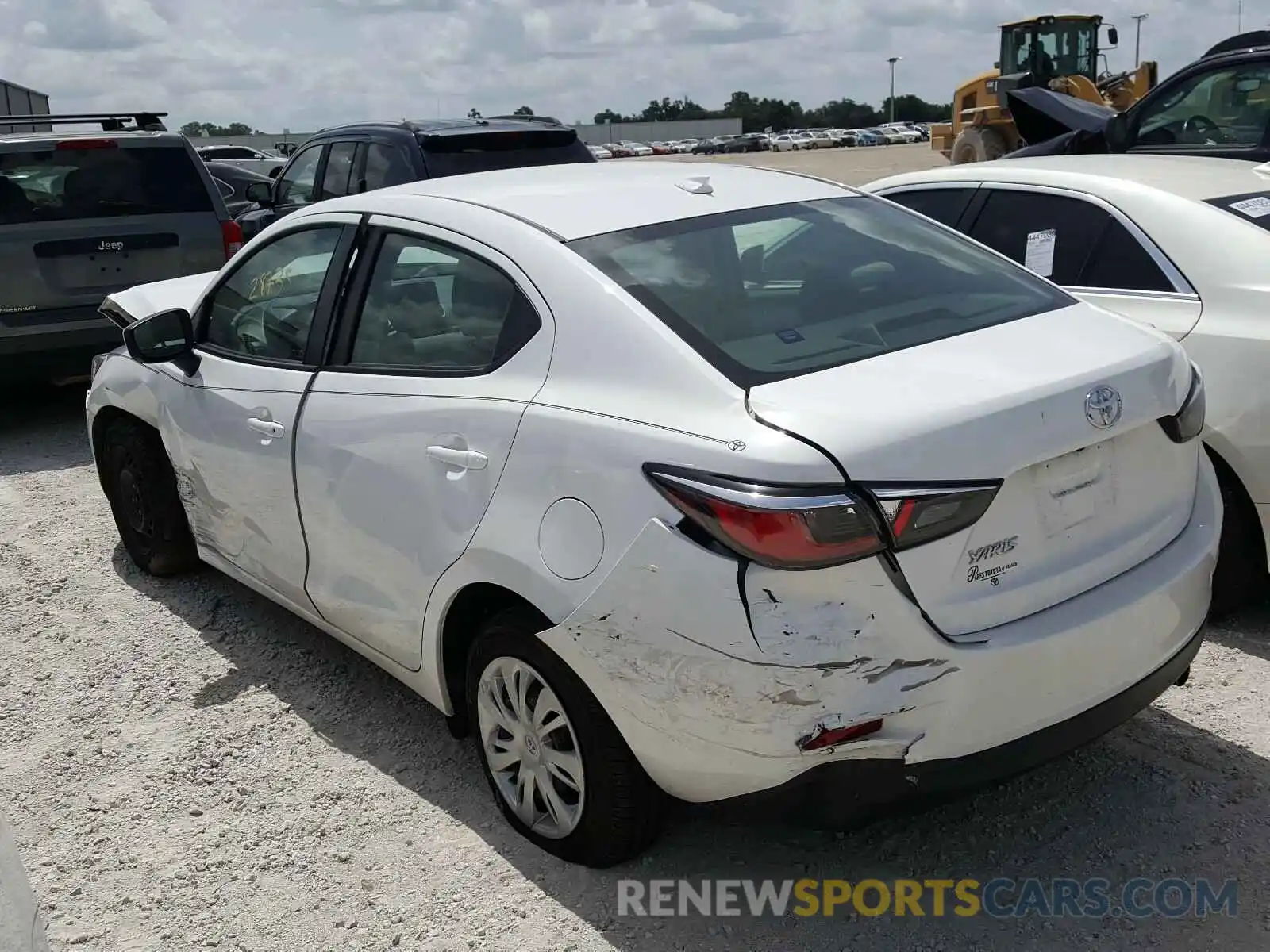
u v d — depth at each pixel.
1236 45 7.68
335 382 3.62
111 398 5.02
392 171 8.42
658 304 2.92
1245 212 4.37
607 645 2.70
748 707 2.50
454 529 3.11
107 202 7.64
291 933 2.98
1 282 7.31
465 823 3.39
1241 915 2.88
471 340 3.23
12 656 4.61
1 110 35.25
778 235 3.37
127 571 5.43
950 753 2.59
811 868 3.12
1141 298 4.39
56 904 3.13
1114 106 19.64
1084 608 2.73
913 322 3.07
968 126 19.19
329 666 4.41
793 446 2.47
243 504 4.09
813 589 2.45
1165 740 3.63
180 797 3.59
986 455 2.55
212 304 4.44
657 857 3.17
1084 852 3.13
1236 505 4.14
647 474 2.63
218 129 66.25
